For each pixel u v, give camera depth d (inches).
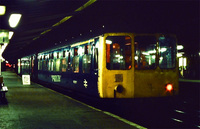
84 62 455.8
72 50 536.7
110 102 381.1
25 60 1338.6
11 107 364.8
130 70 364.2
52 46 732.7
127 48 366.0
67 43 578.6
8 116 298.4
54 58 701.9
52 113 319.9
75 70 512.4
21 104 394.0
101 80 367.9
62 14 514.3
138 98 364.5
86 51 445.7
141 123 334.3
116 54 366.6
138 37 368.2
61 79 623.2
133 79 364.2
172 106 446.0
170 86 374.3
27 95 516.7
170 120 352.8
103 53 366.3
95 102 493.0
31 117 293.1
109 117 297.1
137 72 365.1
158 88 370.6
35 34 802.8
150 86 367.6
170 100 376.8
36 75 989.2
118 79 363.3
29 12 390.6
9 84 815.1
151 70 368.8
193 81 1066.1
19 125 251.9
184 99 591.5
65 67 589.3
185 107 468.8
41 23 583.2
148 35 370.0
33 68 1062.4
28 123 261.3
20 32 596.4
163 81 373.1
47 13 452.1
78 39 498.0
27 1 306.2
